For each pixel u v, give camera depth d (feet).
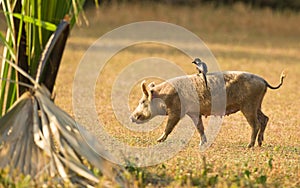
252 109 52.70
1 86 42.24
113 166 38.37
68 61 119.14
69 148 36.86
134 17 193.47
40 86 38.88
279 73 112.68
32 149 37.55
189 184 37.65
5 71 41.98
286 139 56.95
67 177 35.94
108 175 36.63
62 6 40.40
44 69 39.34
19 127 38.01
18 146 37.63
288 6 217.77
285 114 71.31
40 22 38.14
